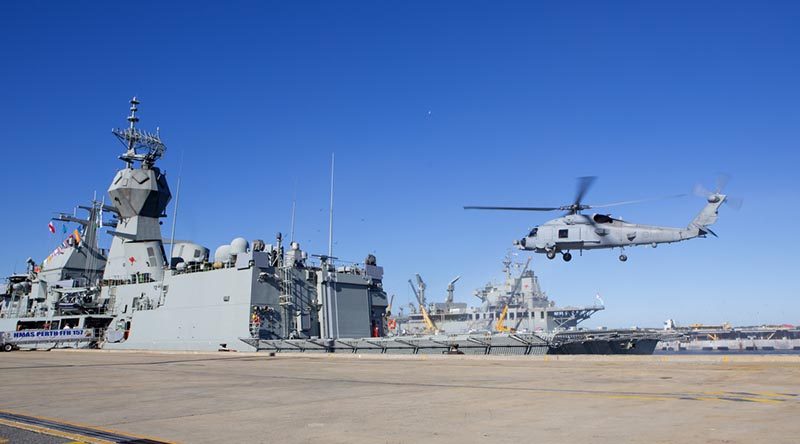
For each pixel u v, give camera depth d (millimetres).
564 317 107625
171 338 40719
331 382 17734
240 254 38188
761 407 10328
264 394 14805
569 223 32156
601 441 7840
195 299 40125
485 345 30828
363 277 42406
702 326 132125
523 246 33844
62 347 46781
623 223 31484
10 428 10086
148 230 47938
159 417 11109
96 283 50594
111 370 24781
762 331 124688
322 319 39000
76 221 54531
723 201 29562
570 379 16250
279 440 8578
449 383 16312
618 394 12648
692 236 30031
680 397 11891
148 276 46094
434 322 119500
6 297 59281
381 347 34250
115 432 9508
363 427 9492
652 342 38625
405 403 12328
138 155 49188
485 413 10602
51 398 14805
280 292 38219
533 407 11156
